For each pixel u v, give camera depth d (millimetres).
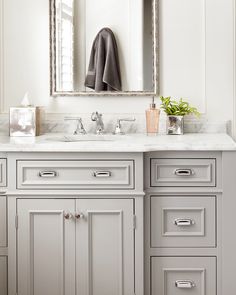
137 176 2701
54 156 2709
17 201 2719
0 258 2760
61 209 2715
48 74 3326
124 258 2721
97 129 3225
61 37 3291
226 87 3287
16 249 2727
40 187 2719
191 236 2754
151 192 2740
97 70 3289
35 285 2738
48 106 3336
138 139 2928
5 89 3330
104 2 3264
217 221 2742
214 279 2760
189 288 2771
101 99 3326
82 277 2727
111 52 3277
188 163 2732
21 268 2729
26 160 2715
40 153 2707
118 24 3268
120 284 2723
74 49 3291
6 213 2736
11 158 2715
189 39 3281
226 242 2723
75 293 2734
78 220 2713
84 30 3279
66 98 3332
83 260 2723
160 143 2729
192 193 2740
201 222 2748
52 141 2848
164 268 2766
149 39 3264
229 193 2713
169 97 3197
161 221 2752
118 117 3314
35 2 3297
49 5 3271
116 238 2721
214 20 3262
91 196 2707
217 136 3082
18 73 3328
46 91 3332
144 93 3281
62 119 3330
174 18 3277
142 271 2721
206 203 2742
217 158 2729
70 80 3303
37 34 3312
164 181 2742
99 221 2721
